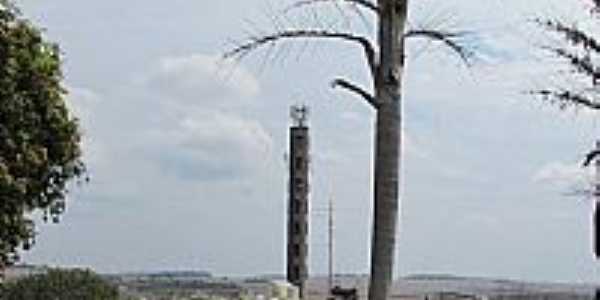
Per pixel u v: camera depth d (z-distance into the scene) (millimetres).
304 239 59094
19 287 54094
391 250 13094
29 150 24156
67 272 56969
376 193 13117
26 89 24297
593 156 17156
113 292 60094
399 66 13016
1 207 23922
